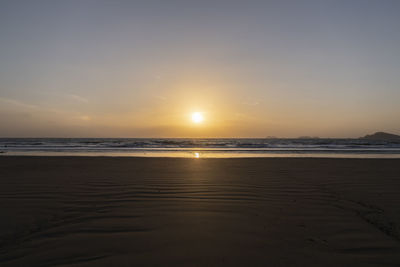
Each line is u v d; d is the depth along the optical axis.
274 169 8.23
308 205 3.95
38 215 3.40
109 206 3.79
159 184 5.46
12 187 5.10
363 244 2.55
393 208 3.86
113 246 2.43
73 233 2.76
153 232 2.77
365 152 19.34
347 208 3.83
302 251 2.37
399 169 8.35
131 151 20.12
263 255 2.27
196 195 4.49
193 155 16.03
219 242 2.53
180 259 2.18
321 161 10.97
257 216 3.38
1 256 2.26
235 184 5.52
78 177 6.34
